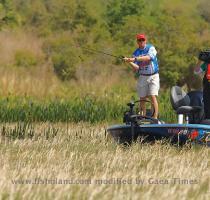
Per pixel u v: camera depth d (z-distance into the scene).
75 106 58.53
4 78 76.88
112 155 34.72
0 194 25.00
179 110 39.78
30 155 34.03
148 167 31.00
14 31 109.50
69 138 41.25
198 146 38.00
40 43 106.69
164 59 83.00
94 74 89.62
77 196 25.41
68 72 89.69
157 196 25.48
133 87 84.62
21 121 55.69
